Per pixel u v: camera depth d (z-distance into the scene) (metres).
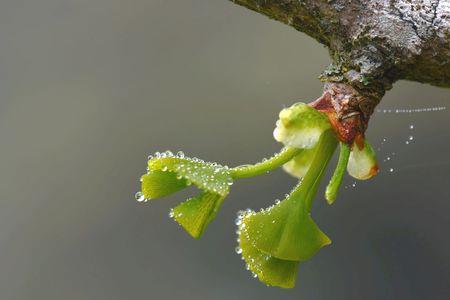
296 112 0.29
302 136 0.29
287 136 0.29
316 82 0.66
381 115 0.62
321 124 0.29
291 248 0.29
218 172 0.29
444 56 0.29
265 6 0.30
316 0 0.30
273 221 0.29
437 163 0.59
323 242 0.30
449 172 0.59
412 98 0.62
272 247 0.29
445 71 0.29
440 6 0.29
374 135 0.61
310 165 0.30
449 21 0.29
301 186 0.30
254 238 0.29
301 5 0.30
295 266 0.30
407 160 0.60
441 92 0.62
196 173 0.29
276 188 0.61
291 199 0.30
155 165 0.29
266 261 0.30
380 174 0.60
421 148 0.60
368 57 0.30
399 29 0.29
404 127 0.61
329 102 0.30
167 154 0.29
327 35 0.30
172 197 0.63
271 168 0.29
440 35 0.29
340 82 0.30
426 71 0.30
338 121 0.29
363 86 0.30
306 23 0.30
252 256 0.30
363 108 0.30
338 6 0.30
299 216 0.29
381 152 0.61
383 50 0.29
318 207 0.59
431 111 0.61
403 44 0.29
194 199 0.29
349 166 0.30
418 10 0.29
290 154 0.29
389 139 0.61
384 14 0.30
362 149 0.30
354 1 0.30
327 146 0.30
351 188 0.59
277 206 0.30
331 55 0.30
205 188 0.29
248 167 0.29
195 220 0.29
